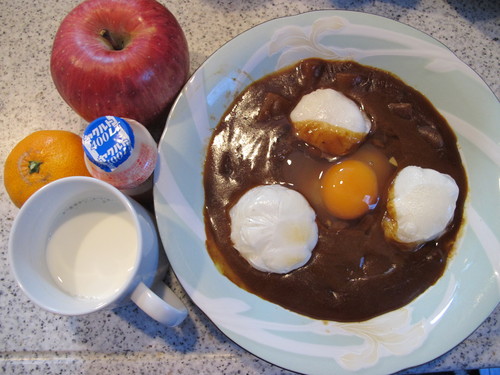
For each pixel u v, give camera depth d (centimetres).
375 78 33
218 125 33
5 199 35
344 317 30
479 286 30
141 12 30
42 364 32
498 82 36
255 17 37
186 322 33
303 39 32
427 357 29
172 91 32
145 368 32
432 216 30
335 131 32
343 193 32
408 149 33
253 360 32
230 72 32
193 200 32
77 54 29
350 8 37
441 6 37
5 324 33
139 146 29
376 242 32
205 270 30
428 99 33
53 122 36
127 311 33
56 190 27
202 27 37
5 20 39
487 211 31
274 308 30
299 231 31
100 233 29
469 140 32
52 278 28
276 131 33
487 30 37
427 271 31
